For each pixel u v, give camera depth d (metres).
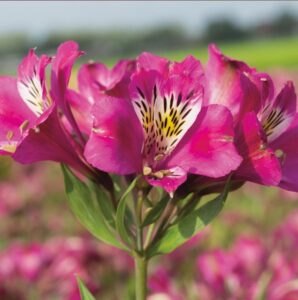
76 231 0.80
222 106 0.29
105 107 0.28
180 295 0.51
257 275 0.53
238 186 0.31
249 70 0.31
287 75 1.56
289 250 0.60
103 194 0.32
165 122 0.30
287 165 0.31
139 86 0.29
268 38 12.80
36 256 0.58
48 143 0.30
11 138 0.32
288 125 0.31
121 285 0.60
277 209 0.82
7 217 0.86
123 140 0.28
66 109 0.31
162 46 12.83
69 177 0.32
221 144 0.28
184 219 0.31
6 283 0.57
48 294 0.58
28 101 0.32
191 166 0.28
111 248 0.62
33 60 0.31
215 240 0.73
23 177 1.10
